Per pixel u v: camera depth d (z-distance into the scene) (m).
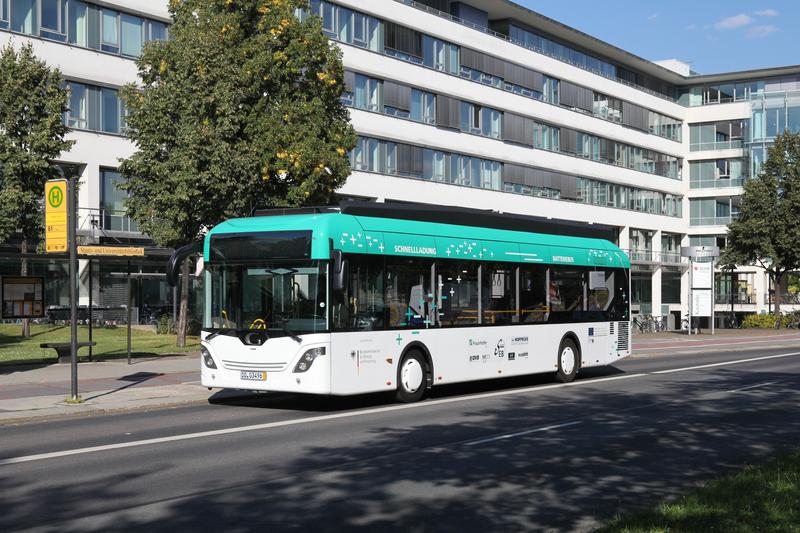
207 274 15.51
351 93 46.06
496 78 56.06
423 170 50.50
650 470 9.68
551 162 60.88
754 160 75.38
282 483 8.91
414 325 16.27
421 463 10.07
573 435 12.24
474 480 9.11
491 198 55.25
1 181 28.44
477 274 17.89
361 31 46.72
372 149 47.41
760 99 75.19
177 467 9.77
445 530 7.11
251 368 14.88
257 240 15.09
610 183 67.88
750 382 20.88
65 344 22.64
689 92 79.56
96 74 36.66
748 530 6.54
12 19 34.19
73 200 15.41
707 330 59.31
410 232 16.36
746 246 61.19
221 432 12.52
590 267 21.38
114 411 15.17
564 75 62.16
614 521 6.92
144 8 38.09
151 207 27.44
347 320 14.82
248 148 26.66
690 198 79.12
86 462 10.07
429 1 53.19
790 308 74.88
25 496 8.27
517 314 18.92
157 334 35.03
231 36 27.30
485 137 54.94
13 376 19.77
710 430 12.75
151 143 27.06
